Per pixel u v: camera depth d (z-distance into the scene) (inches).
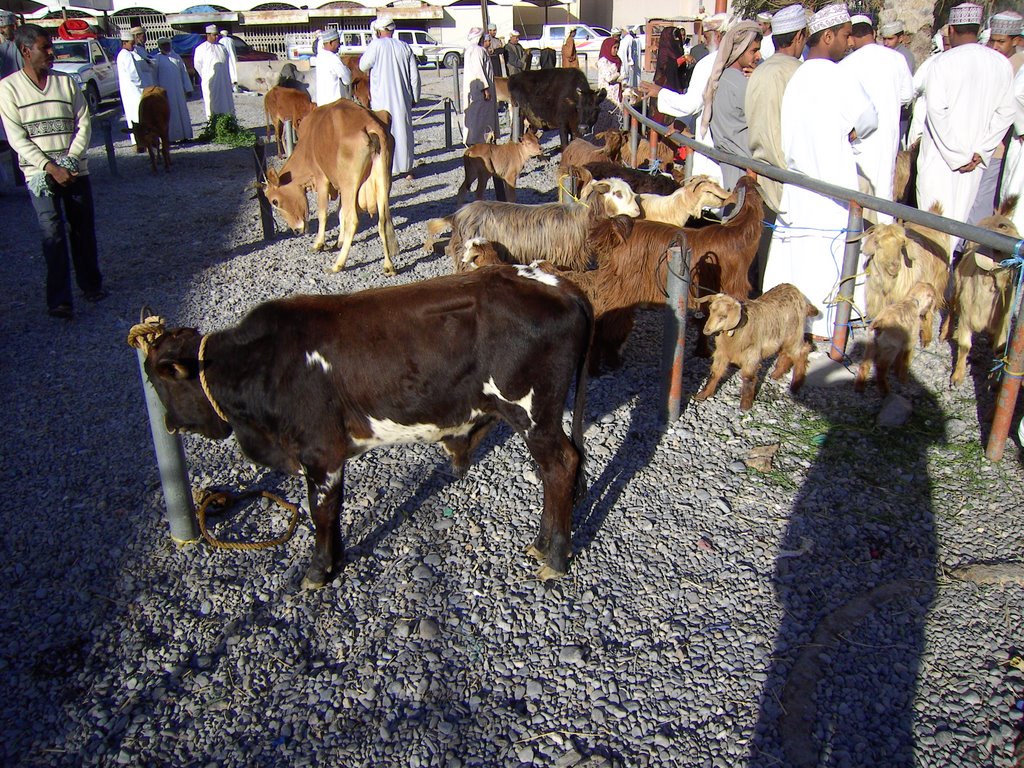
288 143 506.9
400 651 131.2
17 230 399.9
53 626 139.3
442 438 142.9
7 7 1035.9
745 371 193.3
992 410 191.9
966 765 107.0
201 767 113.3
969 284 195.5
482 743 114.3
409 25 1513.3
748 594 139.3
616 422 196.1
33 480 182.4
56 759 115.3
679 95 335.9
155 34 1476.4
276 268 327.9
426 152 584.4
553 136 691.4
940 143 262.2
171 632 137.7
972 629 129.0
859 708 115.6
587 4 1808.6
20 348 256.2
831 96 209.6
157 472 183.9
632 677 123.8
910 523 155.3
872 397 202.7
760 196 211.9
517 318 130.1
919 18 518.0
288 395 133.2
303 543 158.4
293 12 1392.7
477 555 152.4
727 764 109.1
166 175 526.3
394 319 131.4
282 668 129.3
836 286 222.1
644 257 205.9
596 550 152.1
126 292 303.9
